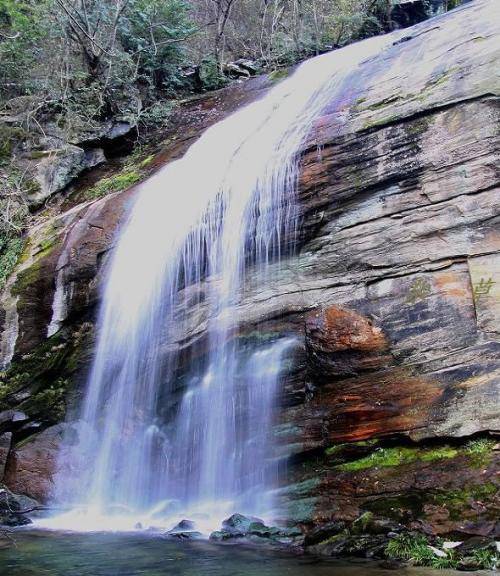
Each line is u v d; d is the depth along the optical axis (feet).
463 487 17.26
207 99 44.78
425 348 20.38
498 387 18.35
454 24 28.50
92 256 31.81
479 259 20.36
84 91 43.62
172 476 25.48
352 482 19.44
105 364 29.53
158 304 28.50
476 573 14.39
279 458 22.22
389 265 22.34
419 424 19.25
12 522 23.44
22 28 44.19
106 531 21.40
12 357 31.89
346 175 24.26
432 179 22.09
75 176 40.45
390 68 28.07
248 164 28.45
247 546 18.04
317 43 51.01
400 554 15.98
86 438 28.45
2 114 42.83
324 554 16.78
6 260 35.35
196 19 62.03
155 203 31.94
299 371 23.08
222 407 24.94
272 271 25.52
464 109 22.03
